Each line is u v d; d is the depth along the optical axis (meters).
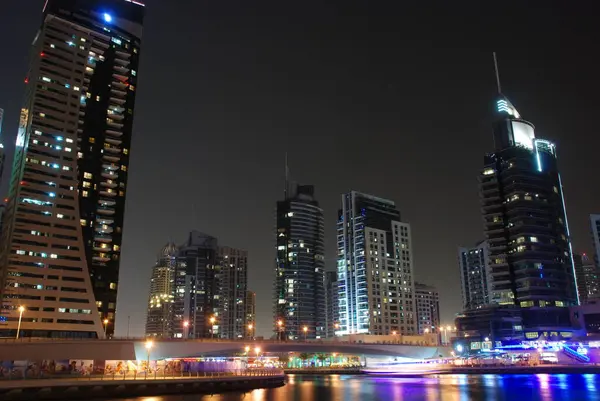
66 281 177.75
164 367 103.75
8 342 120.75
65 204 185.00
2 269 173.50
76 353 128.62
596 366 168.50
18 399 76.38
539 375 161.88
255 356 192.88
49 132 188.62
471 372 175.00
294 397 96.00
